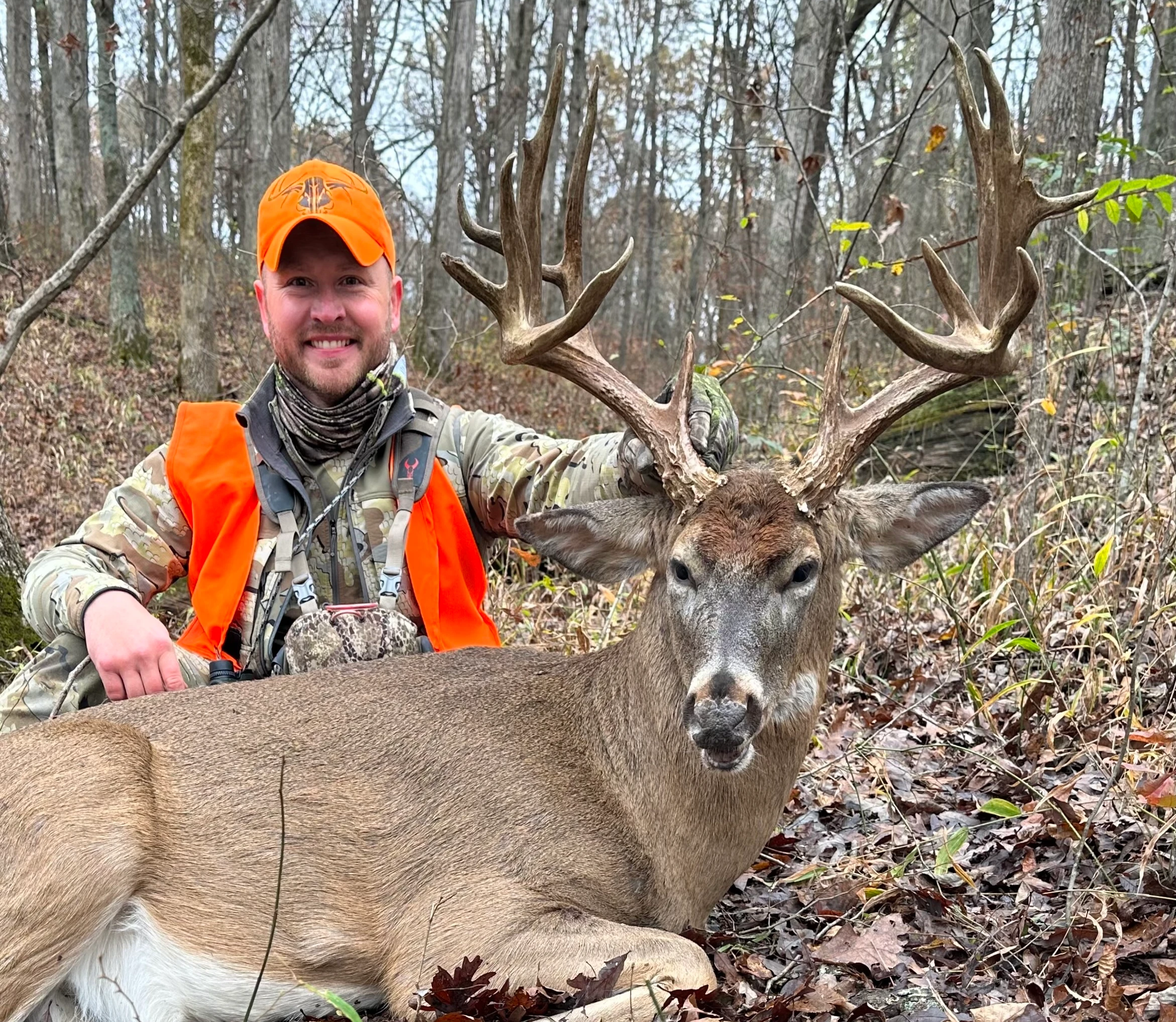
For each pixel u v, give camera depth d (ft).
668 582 3.41
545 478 4.31
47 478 13.79
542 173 3.67
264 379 4.35
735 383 12.27
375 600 4.24
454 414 4.53
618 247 31.81
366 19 23.95
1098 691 4.82
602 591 6.86
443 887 3.36
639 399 3.52
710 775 3.43
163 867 3.40
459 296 21.76
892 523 3.66
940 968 3.39
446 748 3.57
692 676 3.24
